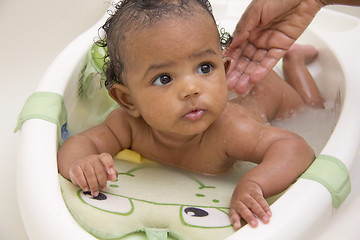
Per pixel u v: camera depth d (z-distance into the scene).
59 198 0.75
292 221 0.71
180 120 0.82
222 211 0.80
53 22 1.49
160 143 0.98
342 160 0.81
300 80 1.19
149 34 0.80
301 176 0.79
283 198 0.74
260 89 1.10
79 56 1.07
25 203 0.76
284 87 1.15
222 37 1.06
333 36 1.23
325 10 1.32
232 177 0.99
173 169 1.00
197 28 0.80
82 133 0.96
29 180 0.78
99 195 0.81
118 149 1.01
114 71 0.89
